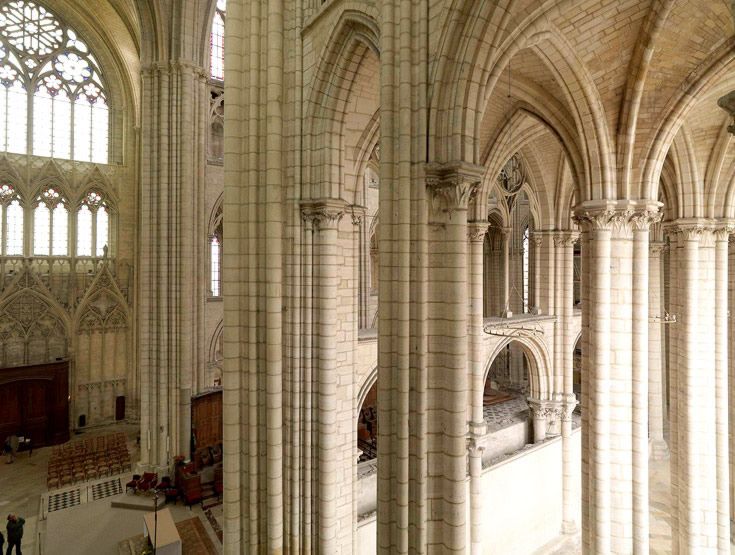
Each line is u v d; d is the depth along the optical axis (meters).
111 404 31.70
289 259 12.73
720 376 17.09
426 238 8.38
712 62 11.58
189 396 23.72
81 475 23.91
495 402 30.97
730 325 20.14
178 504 21.64
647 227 13.36
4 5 28.67
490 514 18.36
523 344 22.53
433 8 8.38
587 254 14.22
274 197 12.61
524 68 13.58
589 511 13.76
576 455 22.62
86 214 31.00
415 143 8.46
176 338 23.55
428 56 8.41
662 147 13.08
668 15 10.62
